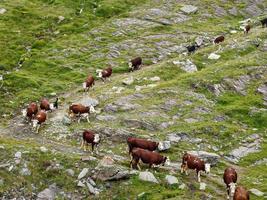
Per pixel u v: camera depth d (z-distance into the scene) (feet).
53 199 83.35
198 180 88.63
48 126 114.11
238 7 254.88
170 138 108.37
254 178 94.89
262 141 112.78
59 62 167.73
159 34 202.69
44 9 218.59
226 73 148.05
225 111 126.72
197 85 140.05
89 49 182.19
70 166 89.66
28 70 160.86
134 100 129.59
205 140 110.32
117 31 202.28
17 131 112.37
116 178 85.56
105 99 131.75
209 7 246.88
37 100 136.05
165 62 165.99
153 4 244.22
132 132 109.40
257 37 186.80
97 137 98.07
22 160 90.17
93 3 233.55
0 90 140.46
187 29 212.02
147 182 84.23
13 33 188.85
